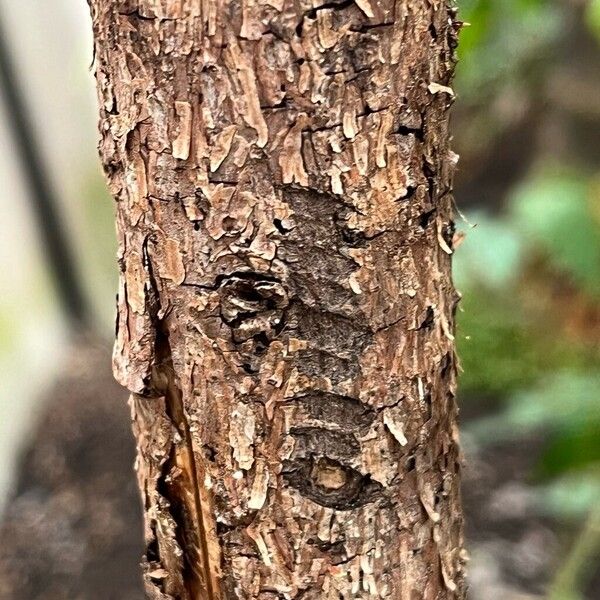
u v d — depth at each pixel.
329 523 0.17
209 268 0.16
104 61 0.16
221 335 0.16
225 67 0.15
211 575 0.17
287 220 0.15
